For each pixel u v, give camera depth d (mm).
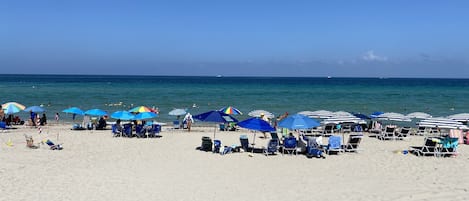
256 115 25969
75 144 19016
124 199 10773
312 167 14914
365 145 19906
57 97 54344
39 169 13898
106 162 15227
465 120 23750
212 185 12312
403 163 15609
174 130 25453
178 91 74375
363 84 129125
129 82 131000
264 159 16203
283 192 11672
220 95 62938
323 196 11312
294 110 40438
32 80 143000
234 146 17641
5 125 23938
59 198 10742
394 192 11734
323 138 22719
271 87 98250
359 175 13742
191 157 16422
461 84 133625
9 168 13922
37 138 20625
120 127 22156
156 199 10836
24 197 10773
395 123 31000
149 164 15039
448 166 15172
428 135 23844
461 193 11664
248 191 11727
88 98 53250
